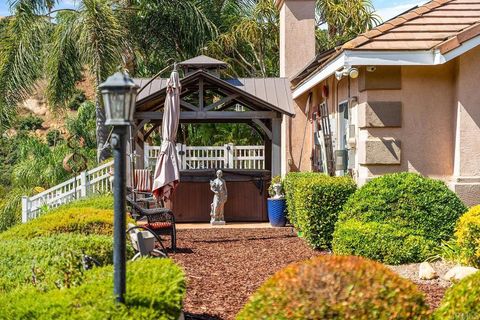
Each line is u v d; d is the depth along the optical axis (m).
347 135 12.58
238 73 27.11
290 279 3.97
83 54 18.98
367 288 3.92
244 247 11.75
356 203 9.76
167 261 5.65
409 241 9.00
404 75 10.91
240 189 16.16
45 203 15.93
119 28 19.77
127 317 4.30
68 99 20.73
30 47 20.03
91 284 4.98
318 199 10.84
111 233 8.48
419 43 10.34
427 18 10.90
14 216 18.77
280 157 15.94
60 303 4.51
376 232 9.05
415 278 8.20
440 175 10.98
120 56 19.55
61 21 20.06
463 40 10.09
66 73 20.19
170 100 13.48
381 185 9.70
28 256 6.43
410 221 9.36
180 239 13.00
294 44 18.95
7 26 21.08
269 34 26.05
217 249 11.58
